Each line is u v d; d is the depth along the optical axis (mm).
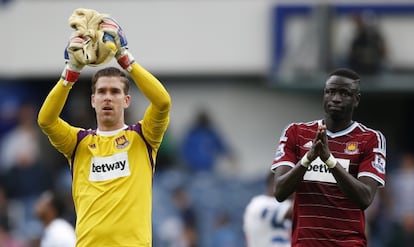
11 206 60312
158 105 27203
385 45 61688
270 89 65188
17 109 66562
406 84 60812
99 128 28125
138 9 64812
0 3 66500
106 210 27234
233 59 64375
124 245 27062
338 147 27844
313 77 61531
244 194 59469
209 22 64500
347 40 61562
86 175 27672
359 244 27547
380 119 65875
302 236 27719
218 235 57375
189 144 64062
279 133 65312
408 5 61688
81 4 65688
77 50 26547
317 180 27609
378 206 58531
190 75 65375
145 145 27891
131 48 64938
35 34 66250
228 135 65562
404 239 57500
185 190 59812
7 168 64688
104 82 27750
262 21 63875
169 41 64938
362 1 61906
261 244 39219
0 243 57156
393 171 63562
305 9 62219
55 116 27406
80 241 27391
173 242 58000
